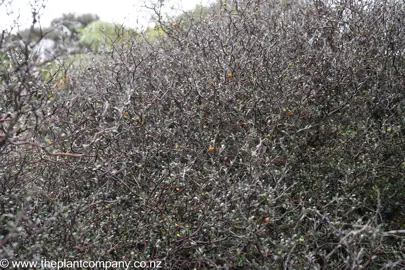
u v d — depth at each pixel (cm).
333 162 280
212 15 403
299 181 272
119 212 237
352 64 306
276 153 276
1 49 197
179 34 381
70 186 257
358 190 261
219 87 291
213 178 232
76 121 299
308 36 354
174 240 223
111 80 357
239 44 341
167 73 350
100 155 255
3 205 216
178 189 245
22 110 205
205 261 218
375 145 262
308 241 229
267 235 229
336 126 296
